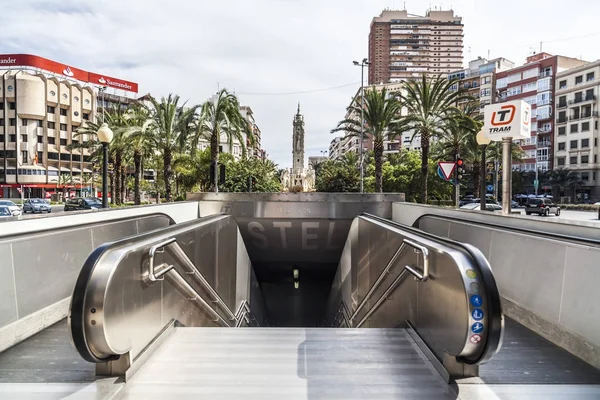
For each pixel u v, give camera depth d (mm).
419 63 144750
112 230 6445
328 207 12688
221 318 8086
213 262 8016
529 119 8031
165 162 26047
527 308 4594
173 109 25562
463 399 2881
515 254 4926
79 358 3602
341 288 14234
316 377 3221
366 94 28000
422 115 25297
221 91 24375
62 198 65938
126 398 2857
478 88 74750
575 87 59219
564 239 4133
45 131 63688
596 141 56719
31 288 4422
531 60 71875
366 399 2869
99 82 78625
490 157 40812
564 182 58125
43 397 2840
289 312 22359
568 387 3055
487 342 2904
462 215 7266
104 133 9312
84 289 2859
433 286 3701
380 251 7195
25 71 63281
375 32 144125
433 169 38844
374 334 4371
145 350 3588
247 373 3281
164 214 9039
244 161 36781
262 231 13781
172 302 4766
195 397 2871
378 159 27328
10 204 28297
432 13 145125
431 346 3691
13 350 3826
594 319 3547
